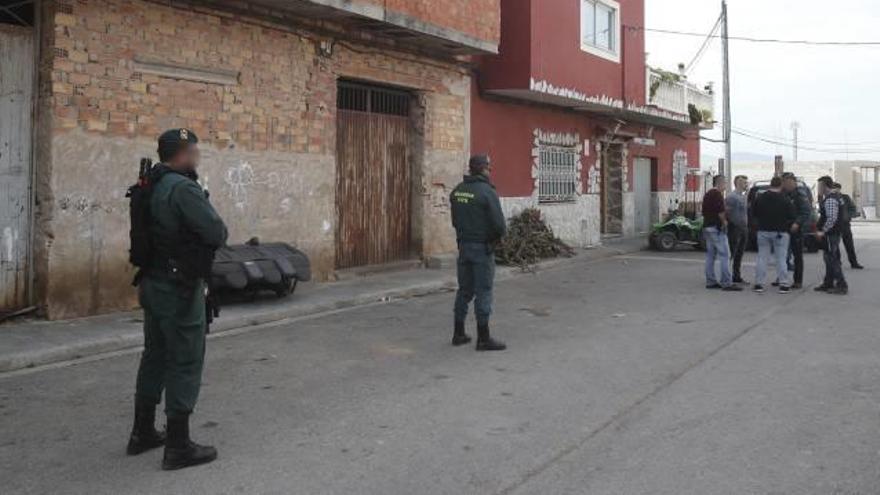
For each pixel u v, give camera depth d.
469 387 6.55
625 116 21.16
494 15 14.35
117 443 5.20
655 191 25.30
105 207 8.99
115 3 9.00
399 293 11.55
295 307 9.92
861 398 6.18
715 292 12.29
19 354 7.10
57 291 8.61
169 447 4.72
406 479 4.53
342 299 10.62
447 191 14.75
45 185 8.52
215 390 6.45
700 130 28.08
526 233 16.38
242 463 4.80
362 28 12.32
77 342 7.60
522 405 6.02
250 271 9.69
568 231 19.28
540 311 10.45
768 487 4.38
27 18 8.59
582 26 17.52
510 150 16.81
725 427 5.46
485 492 4.34
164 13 9.55
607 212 22.75
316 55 11.73
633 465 4.73
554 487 4.40
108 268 9.05
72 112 8.64
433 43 13.52
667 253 19.50
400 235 14.06
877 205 50.53
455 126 14.91
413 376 6.93
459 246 8.11
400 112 14.05
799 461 4.79
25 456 4.94
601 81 18.17
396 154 13.92
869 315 10.08
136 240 4.75
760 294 12.05
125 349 7.89
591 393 6.36
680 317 9.97
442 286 12.36
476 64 15.59
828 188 12.16
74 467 4.75
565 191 19.27
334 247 12.36
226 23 10.34
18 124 8.48
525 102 17.14
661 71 22.06
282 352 7.86
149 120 9.43
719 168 31.59
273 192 11.15
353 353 7.84
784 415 5.73
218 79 10.29
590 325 9.42
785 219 12.14
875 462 4.77
